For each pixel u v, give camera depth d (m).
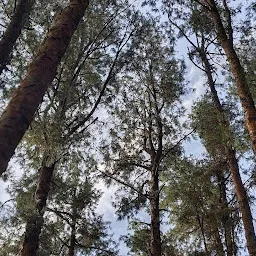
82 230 17.08
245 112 9.79
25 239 11.20
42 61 4.74
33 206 11.47
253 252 11.61
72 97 13.96
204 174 16.42
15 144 3.90
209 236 17.06
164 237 17.98
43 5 11.90
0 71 8.51
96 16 15.09
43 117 12.24
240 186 13.12
